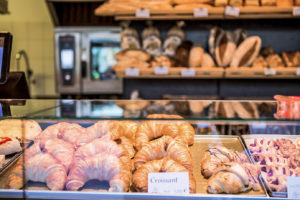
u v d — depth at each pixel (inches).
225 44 85.3
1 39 40.3
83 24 109.7
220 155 39.5
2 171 37.6
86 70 104.3
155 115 36.0
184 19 92.4
